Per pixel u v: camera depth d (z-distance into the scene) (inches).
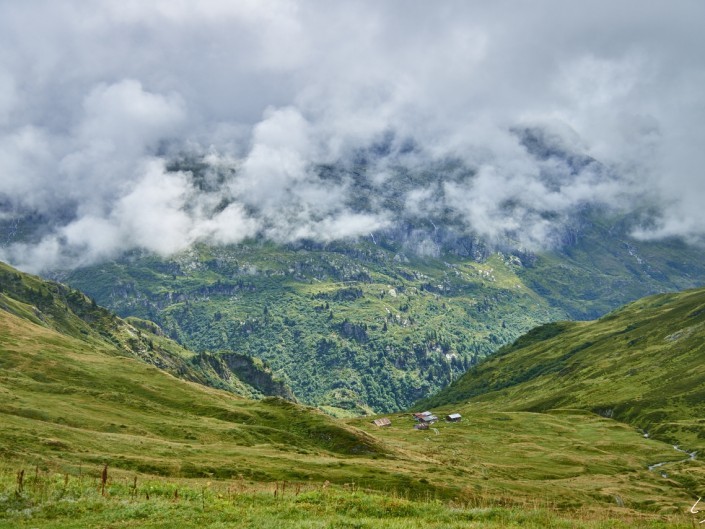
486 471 6368.1
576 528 1812.3
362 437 6166.3
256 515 1772.9
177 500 1963.6
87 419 5118.1
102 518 1696.6
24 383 6318.9
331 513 1911.9
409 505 2096.5
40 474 2417.6
